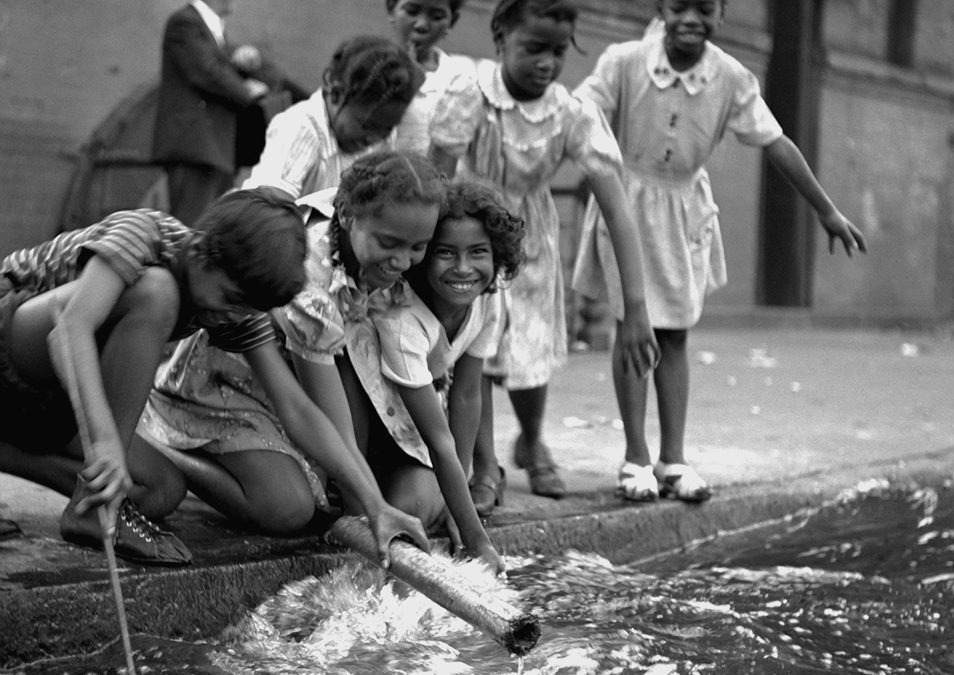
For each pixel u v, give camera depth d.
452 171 4.02
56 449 3.20
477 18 11.52
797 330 15.42
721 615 3.27
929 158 18.39
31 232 8.70
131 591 2.83
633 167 4.36
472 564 3.31
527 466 4.27
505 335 4.02
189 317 3.00
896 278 17.94
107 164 8.81
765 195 15.86
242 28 9.67
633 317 3.94
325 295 3.24
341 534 3.16
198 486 3.31
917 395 8.28
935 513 4.79
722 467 5.00
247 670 2.71
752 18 15.31
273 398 3.16
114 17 8.97
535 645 2.81
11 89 8.54
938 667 2.92
